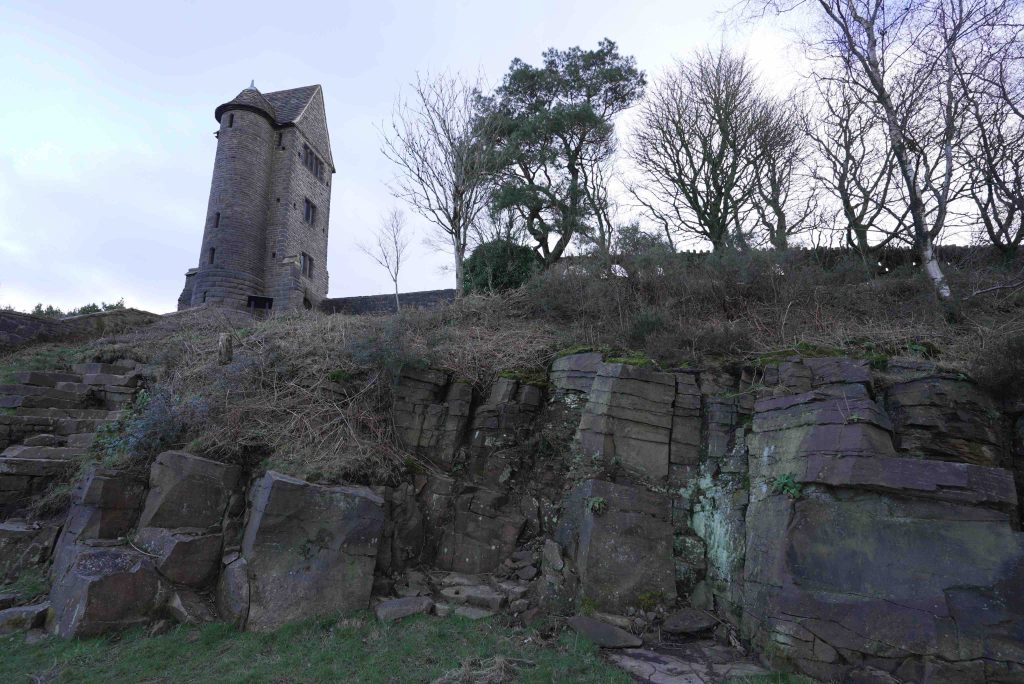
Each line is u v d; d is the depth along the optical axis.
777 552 5.72
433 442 8.26
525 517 7.68
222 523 6.66
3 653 5.28
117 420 8.38
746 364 7.69
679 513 7.00
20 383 10.59
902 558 5.20
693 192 17.91
